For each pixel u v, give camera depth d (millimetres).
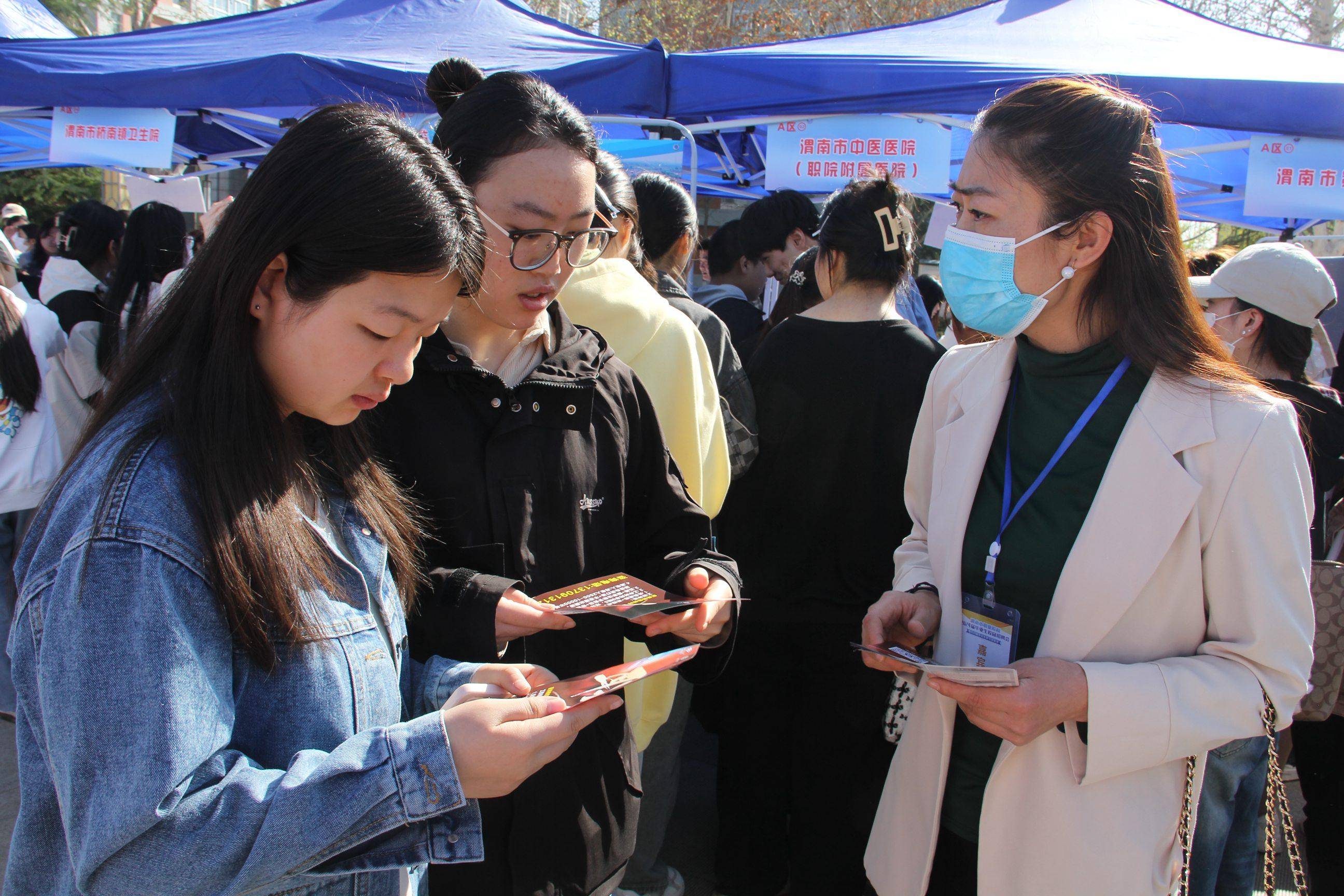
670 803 2596
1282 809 1413
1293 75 3795
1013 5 4836
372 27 4961
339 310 918
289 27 5105
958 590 1558
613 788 1552
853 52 4082
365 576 1137
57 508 912
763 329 3535
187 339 945
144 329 999
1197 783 1413
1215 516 1311
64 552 864
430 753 930
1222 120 3705
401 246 898
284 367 962
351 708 1030
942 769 1538
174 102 4348
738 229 4805
